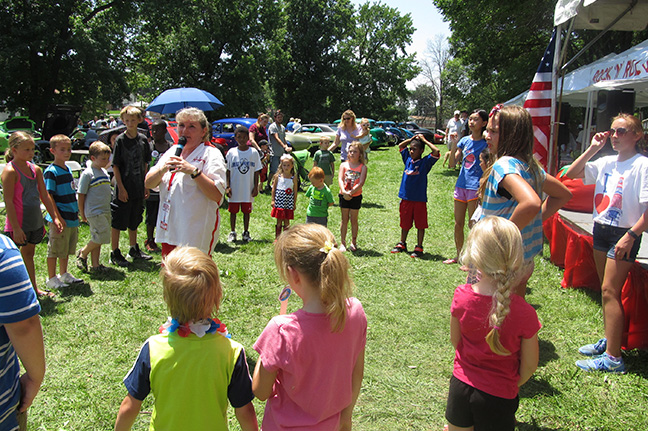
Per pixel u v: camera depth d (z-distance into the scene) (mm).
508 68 22656
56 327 4129
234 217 7098
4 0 21125
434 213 9305
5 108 23797
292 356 1800
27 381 1752
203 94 9594
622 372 3473
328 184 9250
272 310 4648
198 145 3555
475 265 2062
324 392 1848
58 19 22359
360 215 9102
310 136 18609
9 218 4238
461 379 2180
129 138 5824
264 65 35656
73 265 5742
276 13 35062
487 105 38750
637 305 3652
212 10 29750
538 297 4992
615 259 3389
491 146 3047
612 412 3033
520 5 18609
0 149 18406
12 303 1611
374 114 49812
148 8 24297
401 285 5371
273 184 7137
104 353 3740
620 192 3449
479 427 2145
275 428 1868
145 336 4039
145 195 5980
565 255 5441
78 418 2934
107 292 4953
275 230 7531
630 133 3418
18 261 1659
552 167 7035
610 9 6906
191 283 1842
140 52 28172
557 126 6980
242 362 1960
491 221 2082
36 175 4496
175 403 1853
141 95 38344
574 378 3412
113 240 5848
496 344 2002
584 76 7984
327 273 1781
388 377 3457
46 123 16906
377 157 20469
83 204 5312
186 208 3461
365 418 2994
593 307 4668
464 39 23422
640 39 16781
